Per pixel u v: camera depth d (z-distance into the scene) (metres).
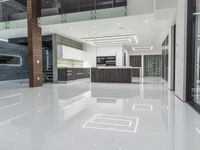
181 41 4.11
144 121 2.58
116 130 2.22
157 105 3.68
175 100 4.23
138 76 15.70
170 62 6.23
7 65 9.83
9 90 6.26
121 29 8.09
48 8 7.22
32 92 5.76
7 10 7.77
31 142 1.87
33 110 3.28
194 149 1.69
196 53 3.88
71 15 6.86
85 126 2.38
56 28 7.90
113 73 9.54
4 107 3.54
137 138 1.96
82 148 1.72
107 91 5.96
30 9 6.86
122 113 3.05
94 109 3.35
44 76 10.02
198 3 3.78
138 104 3.80
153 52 17.81
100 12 6.44
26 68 11.43
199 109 3.13
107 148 1.72
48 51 10.21
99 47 13.09
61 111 3.20
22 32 8.68
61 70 9.34
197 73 3.89
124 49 14.09
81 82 9.84
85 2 6.74
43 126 2.38
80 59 11.95
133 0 5.95
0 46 9.37
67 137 2.00
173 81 6.21
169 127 2.31
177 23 4.59
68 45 10.73
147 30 8.30
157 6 4.81
